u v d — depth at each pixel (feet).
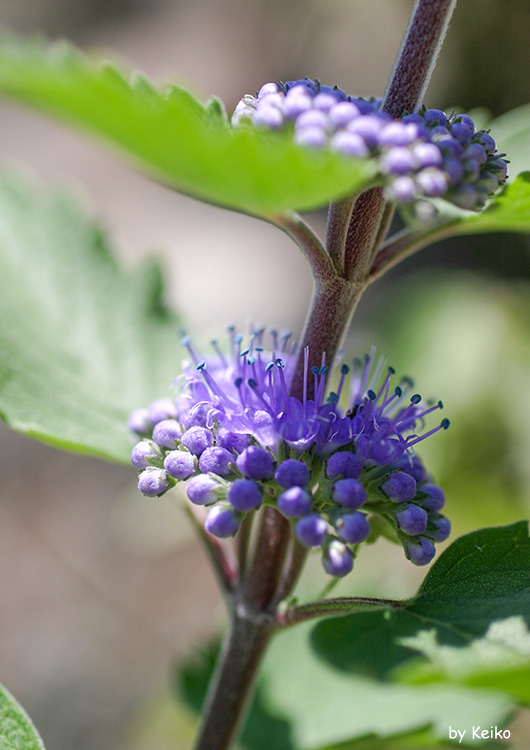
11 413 1.08
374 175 0.92
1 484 2.49
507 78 2.38
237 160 0.88
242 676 1.04
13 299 1.13
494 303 1.69
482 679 0.89
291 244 2.93
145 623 2.24
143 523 1.91
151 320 1.15
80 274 1.15
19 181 1.16
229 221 3.04
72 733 2.02
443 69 2.45
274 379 0.99
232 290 2.74
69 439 1.07
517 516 1.55
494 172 0.95
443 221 1.00
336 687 1.16
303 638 1.18
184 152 0.88
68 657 2.16
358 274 1.00
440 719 1.13
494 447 1.56
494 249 2.47
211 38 3.58
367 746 1.07
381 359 1.04
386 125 0.93
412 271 2.51
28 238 1.15
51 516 2.45
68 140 3.40
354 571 1.38
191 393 1.01
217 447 0.98
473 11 2.32
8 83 0.85
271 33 3.39
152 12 3.94
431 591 0.97
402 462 0.99
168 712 1.88
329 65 3.13
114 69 0.88
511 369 1.60
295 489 0.96
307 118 0.92
